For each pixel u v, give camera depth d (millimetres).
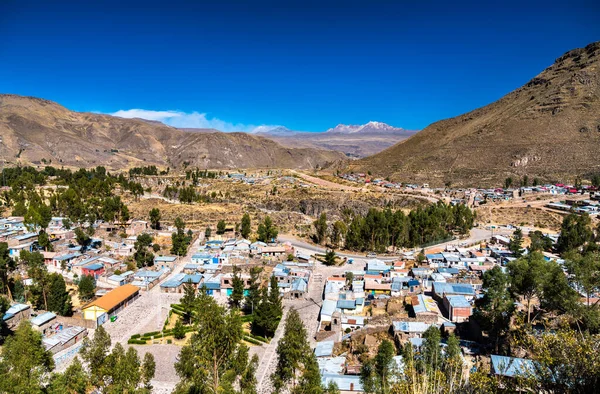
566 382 30156
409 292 119250
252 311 113438
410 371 44375
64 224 182000
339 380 73000
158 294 126438
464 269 139625
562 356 30953
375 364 71375
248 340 97500
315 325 103562
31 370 65938
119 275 134500
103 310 105438
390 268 142000
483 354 76000
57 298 105688
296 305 118000
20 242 158500
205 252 169375
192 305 104938
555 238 177500
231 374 59656
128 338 98188
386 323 94562
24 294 114562
